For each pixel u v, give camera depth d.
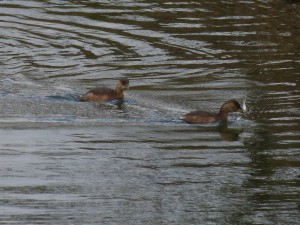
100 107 19.16
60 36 26.08
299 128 17.89
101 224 13.31
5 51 24.33
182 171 15.59
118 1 30.16
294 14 28.56
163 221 13.51
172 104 19.47
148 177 15.30
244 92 20.44
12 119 18.17
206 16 28.22
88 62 23.30
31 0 30.34
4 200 14.15
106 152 16.45
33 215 13.59
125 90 20.58
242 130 17.81
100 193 14.56
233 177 15.37
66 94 20.09
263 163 16.03
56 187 14.75
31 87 20.61
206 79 21.66
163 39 25.67
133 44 25.17
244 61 23.36
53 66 22.84
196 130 17.81
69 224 13.29
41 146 16.69
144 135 17.44
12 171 15.43
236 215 13.78
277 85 21.05
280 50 24.48
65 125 17.91
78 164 15.81
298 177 15.40
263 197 14.52
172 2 30.02
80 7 29.44
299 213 13.90
